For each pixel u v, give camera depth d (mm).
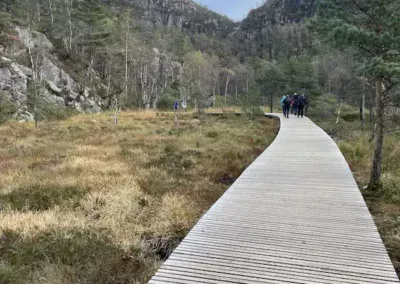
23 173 9328
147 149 13562
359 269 3732
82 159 10688
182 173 9938
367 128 24453
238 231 4797
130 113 34156
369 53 8039
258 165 9328
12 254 4926
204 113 30094
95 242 5352
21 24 42500
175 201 7027
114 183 8172
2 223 5781
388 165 10109
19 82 32688
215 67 83500
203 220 5238
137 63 61375
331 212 5578
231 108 36594
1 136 17000
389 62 7211
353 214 5480
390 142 13742
